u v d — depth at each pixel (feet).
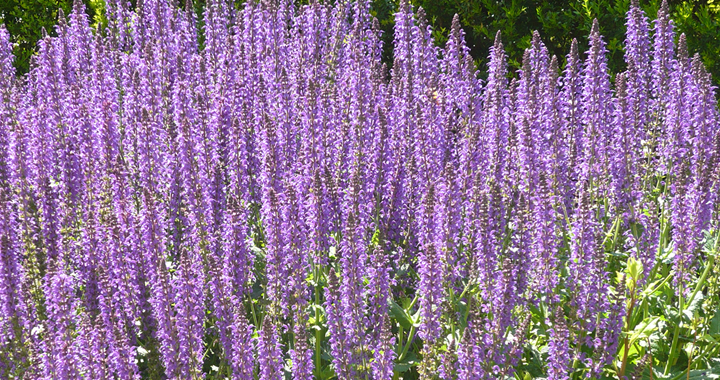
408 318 21.75
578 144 29.43
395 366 21.21
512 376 20.92
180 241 25.03
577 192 28.14
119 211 21.74
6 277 18.70
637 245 23.58
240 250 20.71
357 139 25.99
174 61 31.78
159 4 34.91
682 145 28.43
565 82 29.43
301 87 29.07
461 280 23.45
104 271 19.90
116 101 31.14
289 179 23.76
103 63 33.22
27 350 18.95
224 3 40.83
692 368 22.79
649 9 54.65
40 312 20.18
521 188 24.86
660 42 31.48
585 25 58.03
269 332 17.88
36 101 31.65
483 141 27.04
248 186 26.53
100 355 17.70
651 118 31.27
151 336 20.51
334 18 37.19
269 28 35.42
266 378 18.04
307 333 21.11
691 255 22.75
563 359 19.04
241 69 31.37
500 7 62.59
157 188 25.57
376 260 19.92
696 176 24.75
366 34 36.19
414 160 25.72
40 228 22.41
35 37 71.15
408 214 25.57
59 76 29.35
